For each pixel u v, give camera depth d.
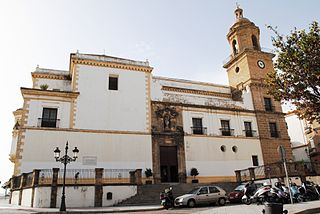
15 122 33.38
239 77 36.34
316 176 27.28
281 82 13.76
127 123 26.94
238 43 37.00
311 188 18.23
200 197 18.16
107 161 24.86
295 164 27.17
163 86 32.00
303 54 12.68
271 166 26.62
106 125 26.12
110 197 20.08
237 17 39.47
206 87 36.09
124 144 26.00
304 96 13.24
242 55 35.94
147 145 26.78
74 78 26.56
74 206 18.78
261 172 27.08
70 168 23.47
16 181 22.47
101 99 26.84
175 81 34.44
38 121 24.16
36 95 24.84
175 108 29.42
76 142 24.48
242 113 32.56
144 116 27.81
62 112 25.12
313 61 12.38
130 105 27.72
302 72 12.80
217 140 30.05
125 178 24.11
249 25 37.47
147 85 29.19
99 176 20.19
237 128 31.69
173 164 27.64
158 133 27.58
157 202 20.58
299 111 14.27
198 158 28.50
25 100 24.39
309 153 37.88
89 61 27.53
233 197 19.36
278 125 34.00
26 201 19.97
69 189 19.03
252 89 34.16
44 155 23.20
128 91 28.16
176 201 17.97
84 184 19.55
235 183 25.28
